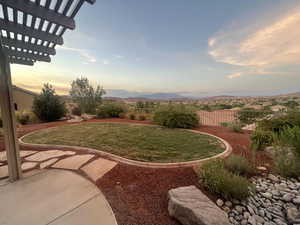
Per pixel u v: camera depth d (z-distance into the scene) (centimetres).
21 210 166
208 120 924
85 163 289
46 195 193
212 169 211
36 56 446
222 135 498
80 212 165
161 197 192
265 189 209
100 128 616
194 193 175
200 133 531
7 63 212
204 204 155
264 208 176
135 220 156
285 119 419
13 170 225
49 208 170
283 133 284
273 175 241
